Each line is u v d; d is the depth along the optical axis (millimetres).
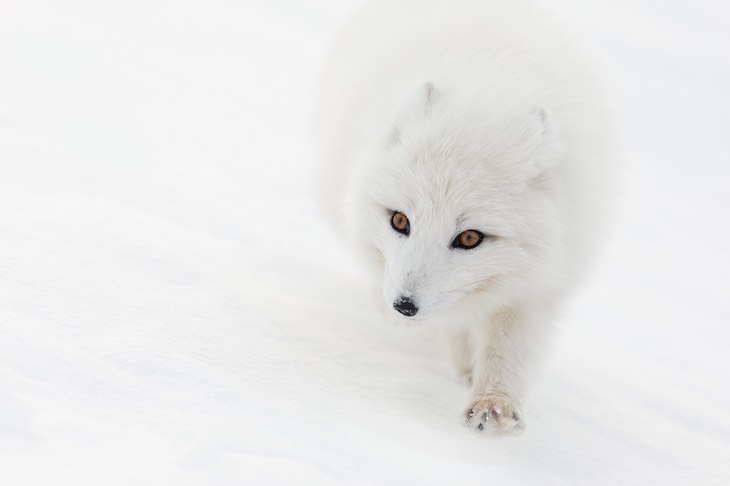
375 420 7492
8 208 9867
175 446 5664
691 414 10992
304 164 18891
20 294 7555
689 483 8570
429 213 8203
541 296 9164
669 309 16156
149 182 13812
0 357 6254
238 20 35812
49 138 14781
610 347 13492
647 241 20547
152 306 8336
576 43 10625
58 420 5645
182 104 21281
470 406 8656
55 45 22688
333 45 11898
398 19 10633
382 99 9469
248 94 24859
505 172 8352
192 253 10578
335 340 9445
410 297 8086
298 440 6270
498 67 9344
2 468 4957
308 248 13258
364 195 8758
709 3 57844
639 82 38531
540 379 10297
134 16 30500
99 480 5082
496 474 6883
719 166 30219
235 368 7574
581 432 9352
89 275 8578
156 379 6652
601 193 9297
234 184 16109
